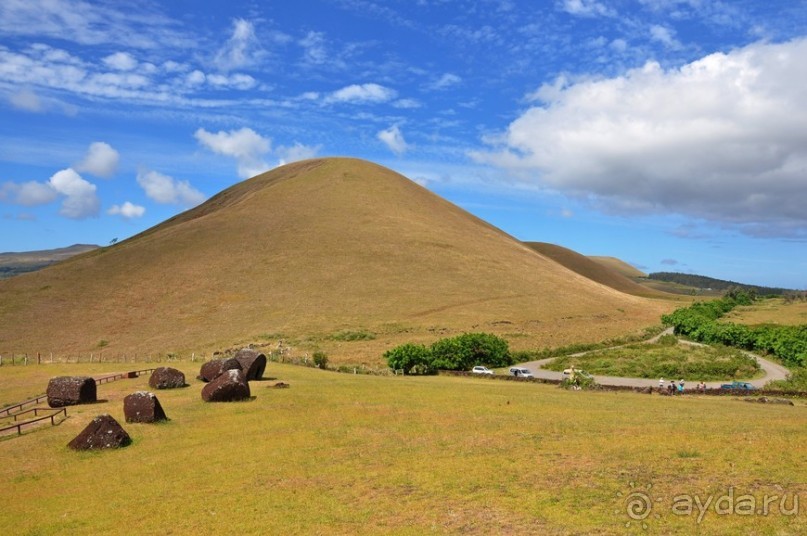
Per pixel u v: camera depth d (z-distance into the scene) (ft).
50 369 155.84
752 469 53.52
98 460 71.77
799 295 604.08
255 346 231.30
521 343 246.27
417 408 96.89
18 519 53.52
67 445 77.41
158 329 268.41
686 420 83.10
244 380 107.34
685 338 274.36
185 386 121.70
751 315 376.89
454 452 66.59
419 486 54.85
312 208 447.42
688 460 57.52
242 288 317.63
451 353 199.93
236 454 70.69
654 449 62.49
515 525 43.91
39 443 79.46
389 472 59.88
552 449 65.31
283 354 212.64
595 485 51.70
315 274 336.49
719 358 209.77
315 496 54.03
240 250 371.15
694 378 183.11
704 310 348.18
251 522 48.39
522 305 322.14
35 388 126.82
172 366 159.74
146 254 370.73
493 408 96.48
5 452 75.77
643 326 311.88
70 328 270.87
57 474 67.05
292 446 73.00
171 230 429.38
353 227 415.64
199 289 317.01
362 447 71.31
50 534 49.37
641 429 74.74
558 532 42.14
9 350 239.30
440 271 360.28
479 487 53.42
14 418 94.89
